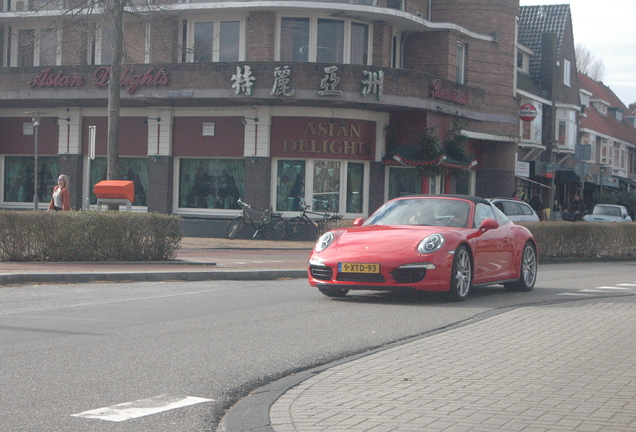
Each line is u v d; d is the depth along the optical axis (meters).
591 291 12.48
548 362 6.41
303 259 18.23
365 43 26.98
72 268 13.27
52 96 26.25
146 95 25.16
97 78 25.70
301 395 5.32
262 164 25.81
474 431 4.34
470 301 10.74
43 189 28.88
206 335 7.70
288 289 12.00
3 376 5.79
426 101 26.25
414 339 7.57
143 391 5.45
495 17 32.28
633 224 23.30
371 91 24.73
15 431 4.43
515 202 23.11
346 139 26.25
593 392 5.29
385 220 11.38
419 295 11.34
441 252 10.04
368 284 9.95
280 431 4.42
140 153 27.23
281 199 26.14
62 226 14.22
